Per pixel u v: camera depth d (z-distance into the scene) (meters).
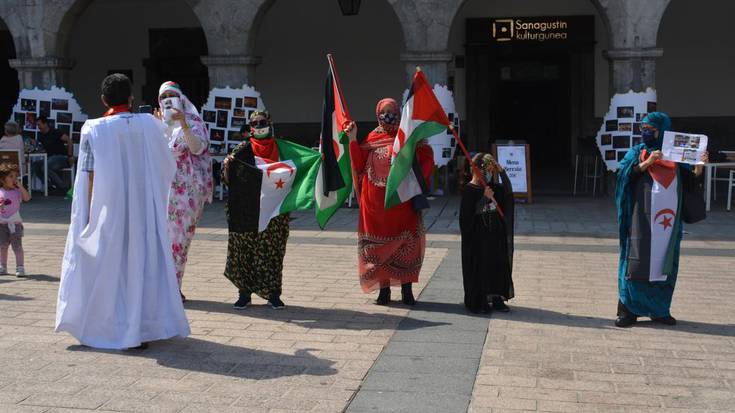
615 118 15.50
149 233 6.39
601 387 5.66
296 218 13.82
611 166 15.60
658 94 19.69
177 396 5.45
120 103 6.54
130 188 6.33
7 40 22.12
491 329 7.15
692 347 6.61
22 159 16.25
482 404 5.34
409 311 7.80
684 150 7.00
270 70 21.11
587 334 6.99
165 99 7.88
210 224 13.32
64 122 17.47
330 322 7.38
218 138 16.55
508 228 7.70
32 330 7.02
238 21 16.44
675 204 7.16
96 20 21.69
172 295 6.46
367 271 7.96
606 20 15.53
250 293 7.83
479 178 7.63
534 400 5.41
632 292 7.22
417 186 7.90
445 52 15.80
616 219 13.59
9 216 9.16
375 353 6.44
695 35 19.39
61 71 17.45
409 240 7.93
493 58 20.77
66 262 6.43
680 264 9.93
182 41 21.44
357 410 5.22
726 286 8.77
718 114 19.47
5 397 5.39
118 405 5.27
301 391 5.56
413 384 5.71
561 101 20.84
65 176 17.83
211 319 7.46
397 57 20.47
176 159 7.94
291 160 7.91
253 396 5.46
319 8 20.69
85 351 6.41
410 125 7.71
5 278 9.20
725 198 16.36
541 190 17.89
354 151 7.84
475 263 7.68
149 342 6.69
